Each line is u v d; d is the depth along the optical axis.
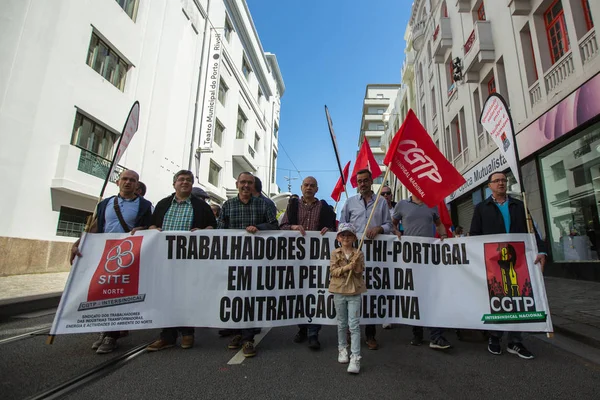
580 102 7.78
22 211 9.38
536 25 9.61
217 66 20.11
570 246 8.40
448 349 3.75
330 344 3.95
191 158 18.14
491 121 4.29
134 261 3.62
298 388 2.69
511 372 3.07
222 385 2.72
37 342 3.87
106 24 12.47
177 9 17.03
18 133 9.30
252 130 29.00
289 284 3.81
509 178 10.96
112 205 3.94
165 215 3.93
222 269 3.74
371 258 3.93
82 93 11.34
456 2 14.83
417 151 4.12
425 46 20.12
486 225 3.96
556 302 5.62
